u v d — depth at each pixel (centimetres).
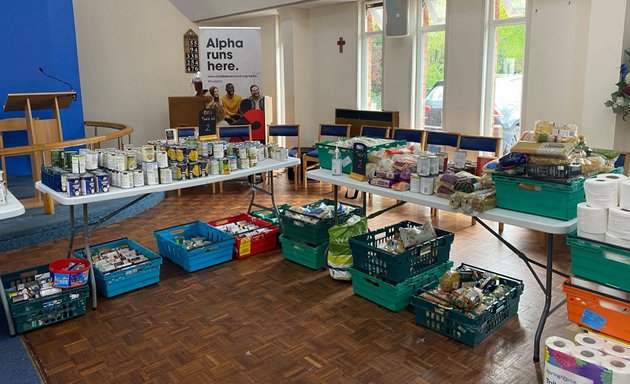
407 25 682
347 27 782
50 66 705
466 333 305
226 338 320
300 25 836
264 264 444
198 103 772
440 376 276
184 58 904
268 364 290
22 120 646
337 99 823
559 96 549
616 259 239
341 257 398
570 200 275
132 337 323
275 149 472
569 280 261
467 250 465
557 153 275
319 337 319
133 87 859
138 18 848
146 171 378
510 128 615
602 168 296
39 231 493
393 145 412
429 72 695
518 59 594
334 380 274
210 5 839
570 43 532
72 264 362
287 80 860
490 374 277
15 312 321
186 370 286
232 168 425
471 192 311
